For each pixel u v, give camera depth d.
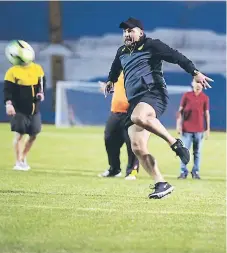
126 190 19.67
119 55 17.67
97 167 28.16
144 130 17.25
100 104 49.91
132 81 17.16
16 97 24.89
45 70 56.97
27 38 57.22
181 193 19.33
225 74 55.34
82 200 17.31
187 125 25.77
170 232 13.55
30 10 57.09
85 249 12.09
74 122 49.66
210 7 56.38
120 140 24.17
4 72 56.00
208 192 19.84
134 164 23.55
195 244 12.65
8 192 18.56
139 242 12.66
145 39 17.22
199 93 25.67
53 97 52.91
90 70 57.00
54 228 13.66
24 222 14.20
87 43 57.03
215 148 35.84
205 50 56.22
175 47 56.69
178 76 54.50
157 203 17.03
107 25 57.03
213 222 14.66
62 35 57.16
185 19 56.69
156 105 17.02
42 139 36.84
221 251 12.23
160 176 17.33
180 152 16.98
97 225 14.03
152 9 56.81
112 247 12.25
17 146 25.50
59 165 28.23
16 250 11.91
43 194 18.31
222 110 51.66
